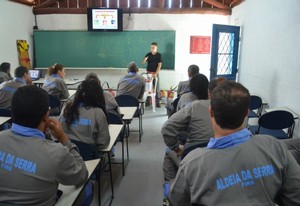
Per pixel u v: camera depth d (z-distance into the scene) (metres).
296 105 3.22
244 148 0.92
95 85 2.20
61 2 6.88
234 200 0.86
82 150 2.00
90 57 6.87
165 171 2.41
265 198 0.89
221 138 0.93
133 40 6.73
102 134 2.20
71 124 2.17
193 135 1.97
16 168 1.14
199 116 1.92
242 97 0.93
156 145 3.96
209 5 6.68
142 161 3.40
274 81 3.90
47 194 1.19
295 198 0.93
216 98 0.95
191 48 6.77
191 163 0.94
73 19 6.86
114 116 2.92
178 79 6.89
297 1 3.24
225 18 6.73
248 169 0.89
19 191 1.15
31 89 1.20
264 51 4.33
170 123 2.00
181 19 6.70
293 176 0.93
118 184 2.82
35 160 1.15
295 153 1.89
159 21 6.73
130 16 6.73
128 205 2.45
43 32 6.78
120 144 3.98
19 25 6.30
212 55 5.67
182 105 2.53
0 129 2.83
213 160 0.91
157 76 6.46
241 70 5.71
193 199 0.92
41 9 6.85
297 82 3.21
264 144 0.95
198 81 2.37
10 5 5.91
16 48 6.21
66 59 6.89
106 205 2.43
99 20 6.55
